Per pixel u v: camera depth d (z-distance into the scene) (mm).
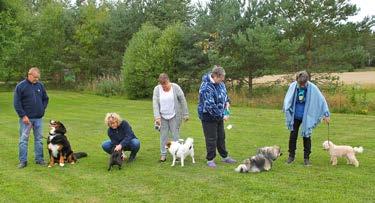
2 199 7160
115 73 38906
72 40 41594
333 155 9070
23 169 9227
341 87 24312
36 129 9656
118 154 9047
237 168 8523
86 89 36469
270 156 8727
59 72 42281
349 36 24797
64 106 24406
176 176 8383
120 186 7789
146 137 13203
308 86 8875
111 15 39906
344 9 24422
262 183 7699
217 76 8875
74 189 7656
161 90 9734
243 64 25859
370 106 19922
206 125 9062
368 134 13250
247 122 16359
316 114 8875
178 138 9867
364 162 9352
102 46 40469
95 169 9125
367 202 6645
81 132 14531
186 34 28141
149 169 9039
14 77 40781
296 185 7582
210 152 9109
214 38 26891
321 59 24781
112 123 9531
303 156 9977
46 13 41094
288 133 13656
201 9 28625
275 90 25562
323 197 6883
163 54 27891
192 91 27422
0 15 25953
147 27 30344
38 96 9570
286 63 24625
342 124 15367
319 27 24797
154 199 7004
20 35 29188
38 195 7348
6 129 15531
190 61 27203
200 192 7293
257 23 24828
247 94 25312
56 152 9461
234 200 6820
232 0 26969
